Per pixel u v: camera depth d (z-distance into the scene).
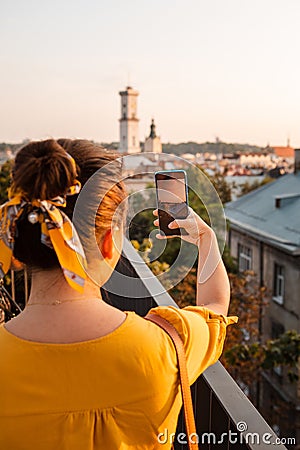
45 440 0.86
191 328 0.96
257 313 13.88
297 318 13.89
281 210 17.20
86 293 0.92
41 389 0.86
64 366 0.87
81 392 0.87
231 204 21.31
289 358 10.69
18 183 0.84
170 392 0.91
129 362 0.88
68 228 0.85
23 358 0.87
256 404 14.43
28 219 0.86
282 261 14.64
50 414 0.86
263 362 10.77
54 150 0.85
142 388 0.88
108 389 0.87
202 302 1.11
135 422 0.88
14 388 0.86
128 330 0.90
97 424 0.87
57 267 0.90
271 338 15.43
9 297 2.10
